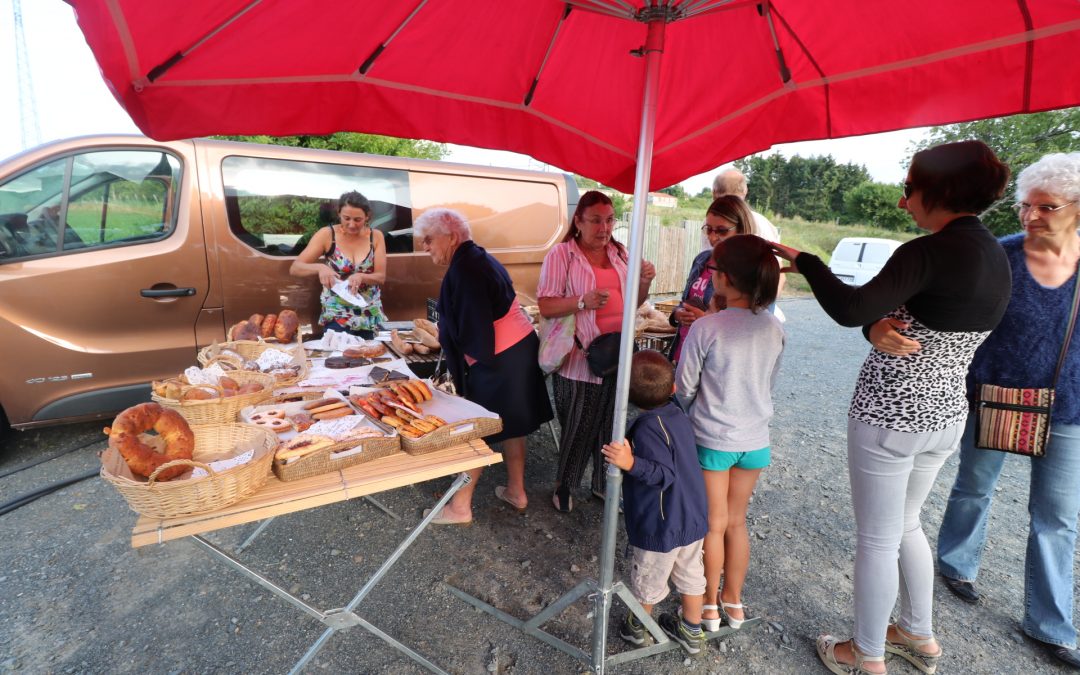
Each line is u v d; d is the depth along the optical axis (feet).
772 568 9.02
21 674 6.56
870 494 6.01
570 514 10.36
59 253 10.76
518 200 16.57
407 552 9.09
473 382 9.07
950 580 8.41
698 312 9.14
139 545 4.40
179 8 4.33
